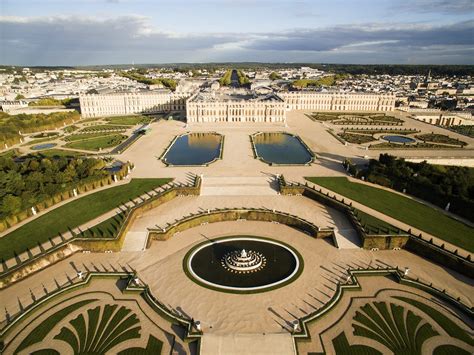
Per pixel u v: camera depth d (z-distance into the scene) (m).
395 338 103.62
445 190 187.88
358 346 100.50
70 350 99.50
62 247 143.75
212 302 118.06
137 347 100.25
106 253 147.75
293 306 115.94
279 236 160.88
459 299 118.06
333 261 141.50
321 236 159.25
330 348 99.69
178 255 145.88
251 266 136.00
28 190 183.12
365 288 125.31
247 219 176.88
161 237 157.75
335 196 196.12
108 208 181.25
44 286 127.38
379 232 153.62
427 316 112.50
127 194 199.50
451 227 162.75
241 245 153.00
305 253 146.88
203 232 164.62
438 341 102.81
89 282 128.38
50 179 196.62
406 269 131.00
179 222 165.38
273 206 185.25
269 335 103.00
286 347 99.12
